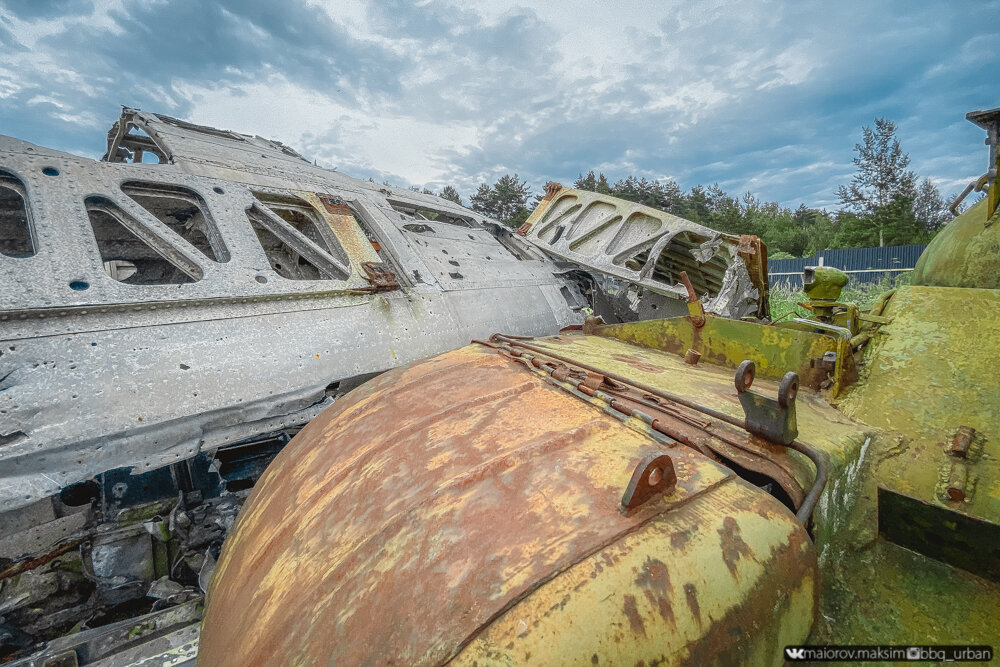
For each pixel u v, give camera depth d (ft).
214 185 16.12
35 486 8.82
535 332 20.35
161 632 7.89
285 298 13.79
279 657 3.75
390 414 6.42
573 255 24.52
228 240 14.40
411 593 3.55
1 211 15.67
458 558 3.67
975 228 7.59
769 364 7.55
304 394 12.51
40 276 10.62
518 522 3.89
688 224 21.68
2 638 9.07
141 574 10.34
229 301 12.71
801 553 3.86
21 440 8.86
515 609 3.21
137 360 10.68
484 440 5.16
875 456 5.36
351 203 19.86
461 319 17.65
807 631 3.77
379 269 16.62
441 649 3.11
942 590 4.40
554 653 3.01
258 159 20.77
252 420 11.69
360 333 14.57
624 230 24.50
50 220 11.84
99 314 10.81
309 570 4.33
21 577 9.54
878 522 4.91
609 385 6.42
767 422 4.78
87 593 10.04
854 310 7.22
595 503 3.97
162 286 11.98
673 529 3.71
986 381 5.62
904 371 6.19
